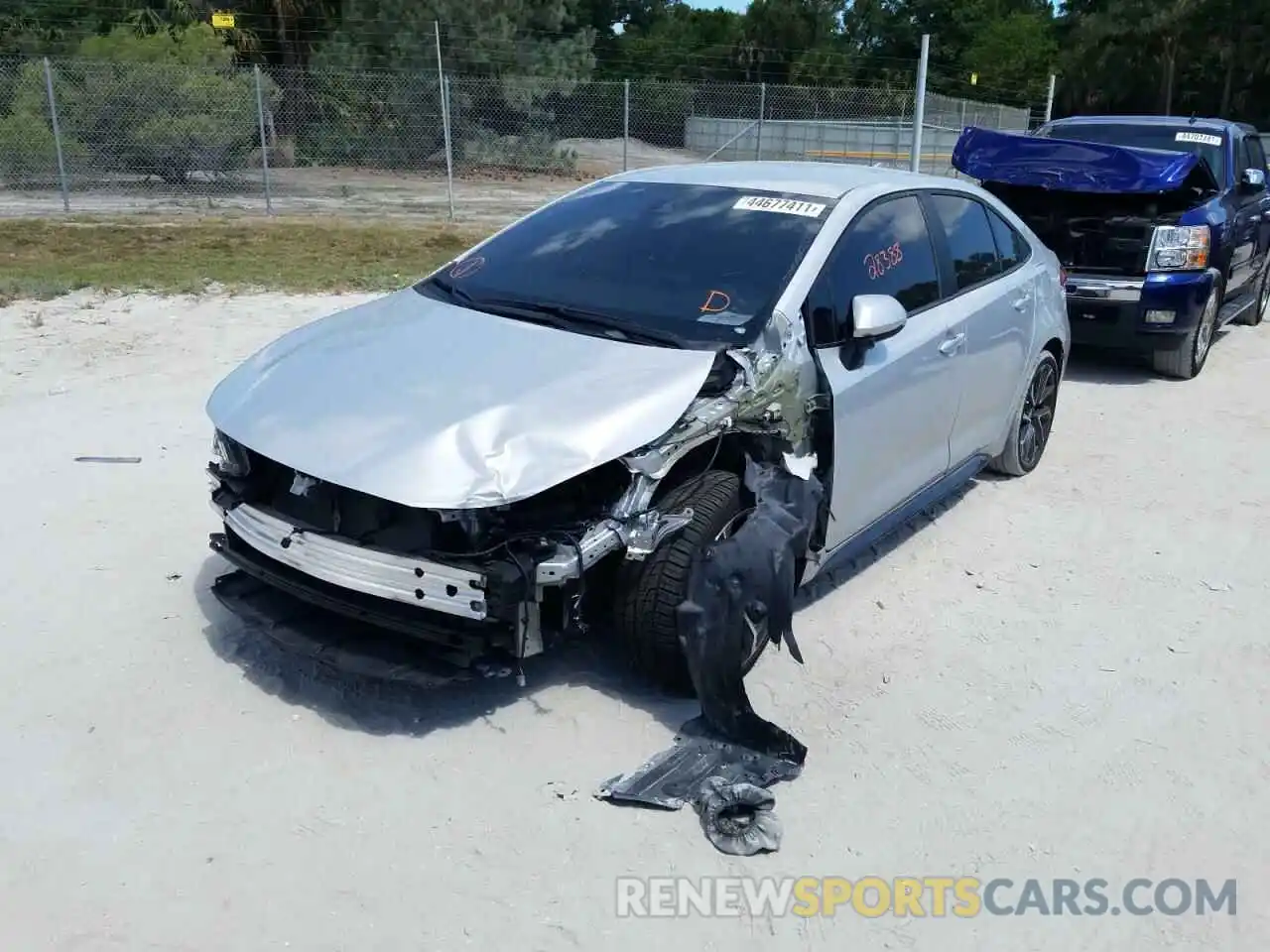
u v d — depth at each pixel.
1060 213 8.64
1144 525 5.73
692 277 4.30
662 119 30.28
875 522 4.71
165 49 23.86
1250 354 9.89
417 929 2.88
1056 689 4.14
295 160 26.30
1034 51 55.34
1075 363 9.33
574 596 3.59
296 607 3.91
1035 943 2.94
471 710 3.81
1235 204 9.09
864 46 61.78
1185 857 3.29
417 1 26.55
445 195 22.91
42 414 6.90
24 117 20.73
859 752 3.70
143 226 16.58
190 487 5.74
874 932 2.95
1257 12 50.62
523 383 3.71
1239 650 4.48
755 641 3.94
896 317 4.17
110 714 3.74
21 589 4.59
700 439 3.70
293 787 3.40
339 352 4.09
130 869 3.06
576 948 2.85
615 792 3.37
